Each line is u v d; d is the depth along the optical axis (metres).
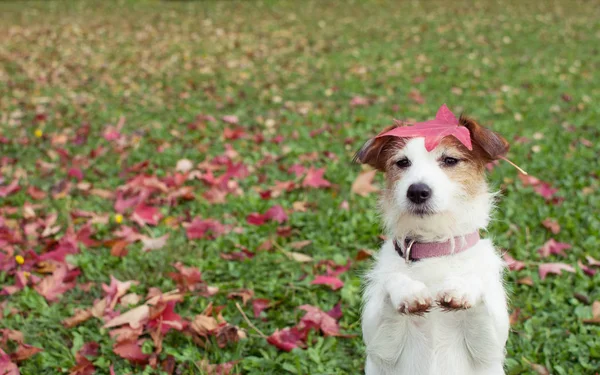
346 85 2.90
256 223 1.55
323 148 2.03
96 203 1.67
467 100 2.61
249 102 2.66
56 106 2.59
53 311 1.28
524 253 1.41
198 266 1.40
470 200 1.02
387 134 1.01
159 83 3.00
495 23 4.38
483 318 0.98
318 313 1.23
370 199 1.65
